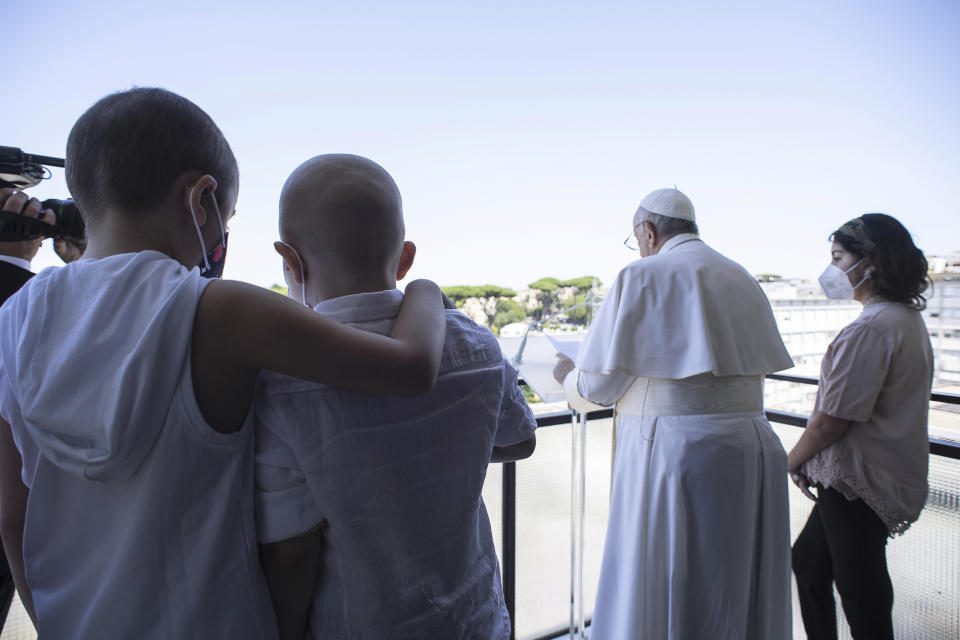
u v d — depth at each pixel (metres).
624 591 1.40
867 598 1.49
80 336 0.42
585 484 2.01
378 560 0.51
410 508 0.53
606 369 1.37
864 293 1.57
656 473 1.35
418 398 0.53
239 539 0.47
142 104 0.49
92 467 0.40
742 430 1.35
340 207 0.54
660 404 1.38
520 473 1.87
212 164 0.53
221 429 0.46
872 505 1.48
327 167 0.56
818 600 1.71
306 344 0.44
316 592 0.54
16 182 0.91
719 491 1.30
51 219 0.92
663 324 1.36
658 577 1.35
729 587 1.30
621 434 1.48
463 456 0.57
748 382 1.40
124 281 0.44
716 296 1.36
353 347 0.46
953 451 1.60
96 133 0.49
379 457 0.50
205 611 0.45
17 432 0.45
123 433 0.40
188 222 0.52
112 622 0.43
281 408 0.49
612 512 1.49
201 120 0.52
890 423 1.48
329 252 0.55
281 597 0.53
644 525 1.37
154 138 0.49
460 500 0.57
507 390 0.71
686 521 1.31
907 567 1.74
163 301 0.43
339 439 0.49
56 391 0.40
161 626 0.44
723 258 1.47
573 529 1.91
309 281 0.58
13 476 0.49
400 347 0.49
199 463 0.44
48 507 0.44
